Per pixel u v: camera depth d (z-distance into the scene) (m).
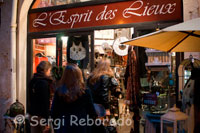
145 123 3.68
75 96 2.69
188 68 3.62
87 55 5.09
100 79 3.51
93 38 4.94
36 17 5.50
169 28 2.40
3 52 5.42
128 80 4.29
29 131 4.30
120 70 5.81
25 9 5.46
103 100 3.46
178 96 3.96
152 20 4.40
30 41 5.55
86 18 5.00
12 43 5.34
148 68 4.34
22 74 5.47
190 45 3.28
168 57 4.14
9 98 5.36
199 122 2.73
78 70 2.76
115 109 4.41
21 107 4.44
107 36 6.09
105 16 4.83
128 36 5.87
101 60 3.72
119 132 4.58
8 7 5.38
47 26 5.39
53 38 5.42
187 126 2.56
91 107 2.79
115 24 4.73
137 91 4.23
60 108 2.75
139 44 3.22
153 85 4.20
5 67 5.41
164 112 3.66
